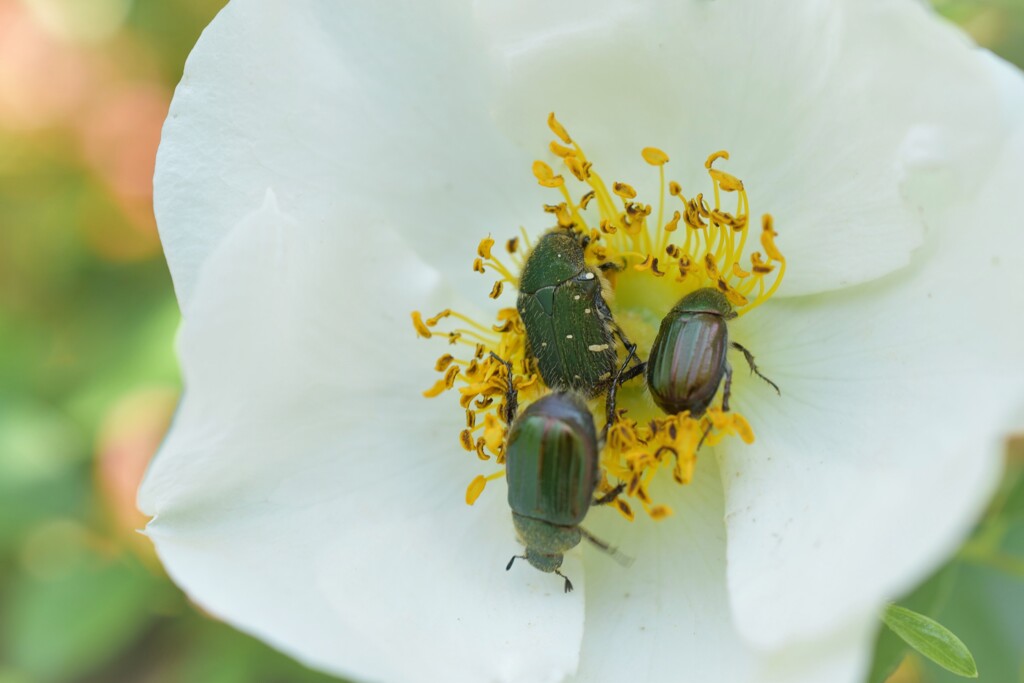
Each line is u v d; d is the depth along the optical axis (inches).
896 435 6.7
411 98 7.3
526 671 6.9
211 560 6.7
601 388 7.0
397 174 7.4
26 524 10.0
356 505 7.1
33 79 10.3
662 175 7.2
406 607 6.9
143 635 12.5
